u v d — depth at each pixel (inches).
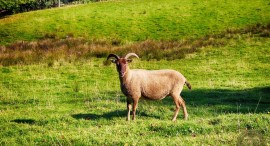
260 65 1274.6
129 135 552.7
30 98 954.1
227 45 1561.3
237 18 2071.9
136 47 1616.6
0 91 1047.0
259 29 1755.7
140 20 2178.9
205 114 747.4
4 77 1217.4
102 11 2390.5
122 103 849.5
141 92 666.8
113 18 2236.7
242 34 1718.8
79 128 616.4
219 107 805.9
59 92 1018.7
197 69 1272.1
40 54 1542.8
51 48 1688.0
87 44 1745.8
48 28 2138.3
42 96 976.9
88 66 1358.3
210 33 1894.7
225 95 942.4
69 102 898.1
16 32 2101.4
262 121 584.1
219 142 506.9
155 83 666.2
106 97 937.5
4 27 2194.9
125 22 2161.7
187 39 1808.6
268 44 1521.9
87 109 795.4
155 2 2527.1
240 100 887.1
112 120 673.0
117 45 1777.8
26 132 610.2
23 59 1473.9
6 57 1488.7
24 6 3299.7
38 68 1343.5
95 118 703.7
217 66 1294.3
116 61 652.7
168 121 624.4
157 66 1346.0
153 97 674.8
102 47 1649.9
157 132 562.9
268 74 1171.3
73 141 531.2
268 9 2158.0
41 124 673.6
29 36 2041.1
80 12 2397.9
